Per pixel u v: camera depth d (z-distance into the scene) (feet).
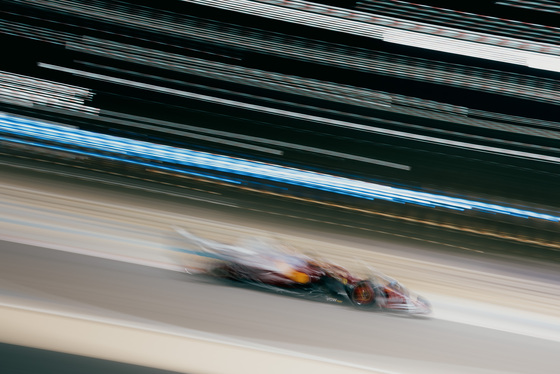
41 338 12.59
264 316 16.62
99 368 11.82
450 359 16.49
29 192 36.88
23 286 15.61
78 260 20.12
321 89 92.68
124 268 20.02
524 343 20.83
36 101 71.92
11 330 12.66
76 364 11.82
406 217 57.77
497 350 18.74
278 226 42.70
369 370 14.28
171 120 81.05
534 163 82.17
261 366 13.34
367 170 73.87
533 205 69.26
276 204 52.60
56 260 19.43
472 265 42.06
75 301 15.10
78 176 47.88
